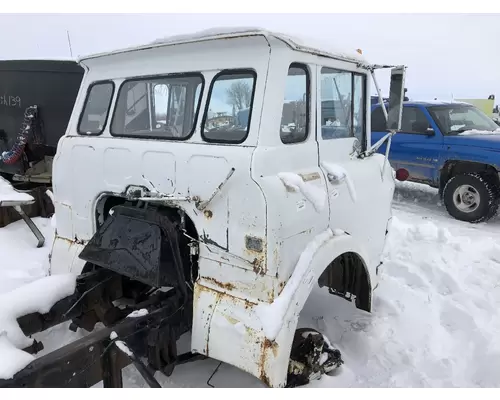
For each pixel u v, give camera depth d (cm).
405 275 489
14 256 532
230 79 277
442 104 817
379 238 388
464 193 734
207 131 284
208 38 271
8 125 779
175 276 295
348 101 350
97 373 253
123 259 296
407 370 331
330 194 306
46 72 713
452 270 502
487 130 793
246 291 268
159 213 298
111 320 323
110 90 340
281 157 269
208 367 325
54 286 303
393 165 829
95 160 332
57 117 720
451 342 372
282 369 255
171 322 288
